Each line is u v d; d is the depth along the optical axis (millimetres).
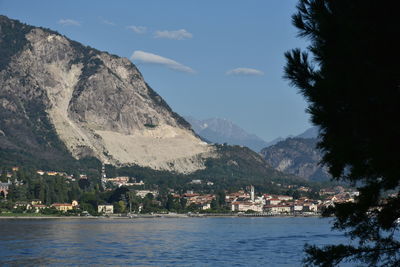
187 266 132875
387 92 33406
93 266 133250
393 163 33750
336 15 35094
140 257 150000
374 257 39656
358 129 34562
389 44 32781
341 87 34781
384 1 32812
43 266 132375
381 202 38281
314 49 36625
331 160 37562
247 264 134875
